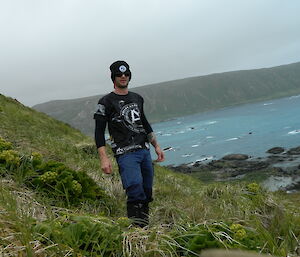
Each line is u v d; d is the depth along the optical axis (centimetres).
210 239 332
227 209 558
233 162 4556
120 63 497
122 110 492
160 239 332
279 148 5081
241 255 264
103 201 551
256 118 13612
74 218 350
